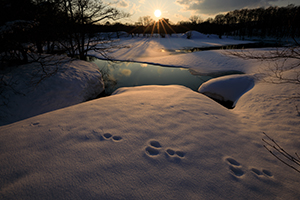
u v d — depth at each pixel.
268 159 2.56
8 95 5.35
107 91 9.44
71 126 2.85
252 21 62.59
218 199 1.70
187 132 2.97
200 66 15.29
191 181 1.88
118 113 3.51
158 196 1.63
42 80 6.37
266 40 49.44
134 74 13.14
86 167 1.91
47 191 1.58
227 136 3.06
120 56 21.31
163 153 2.31
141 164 2.05
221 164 2.25
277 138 3.26
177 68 15.25
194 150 2.48
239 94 7.55
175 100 4.74
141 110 3.76
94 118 3.20
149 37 57.59
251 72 11.46
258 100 5.52
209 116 3.85
